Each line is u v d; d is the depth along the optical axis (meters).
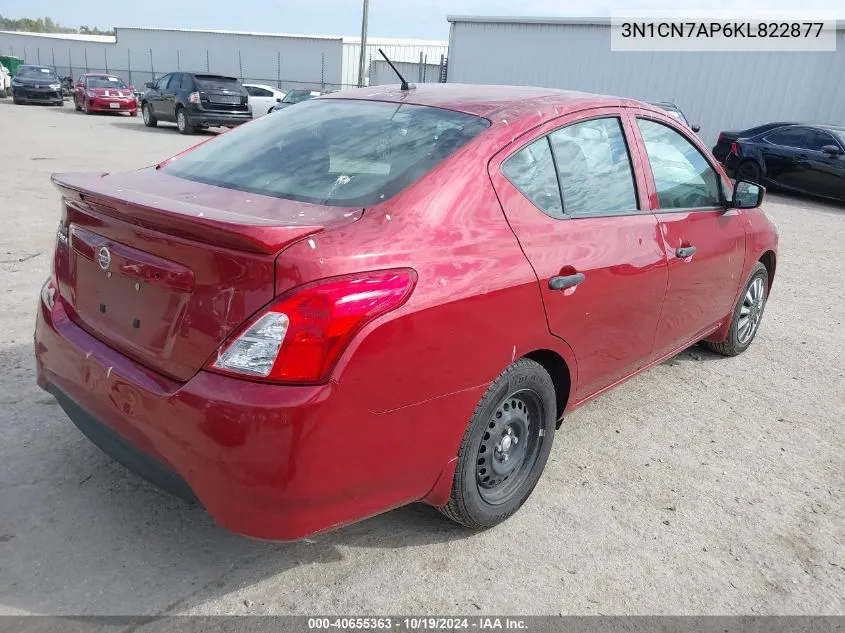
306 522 2.05
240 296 1.96
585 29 20.44
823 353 5.16
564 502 3.02
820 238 9.80
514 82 22.00
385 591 2.41
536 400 2.78
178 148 14.74
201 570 2.43
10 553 2.41
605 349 3.09
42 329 2.61
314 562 2.53
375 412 2.09
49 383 2.60
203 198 2.40
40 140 14.34
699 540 2.83
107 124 20.64
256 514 1.99
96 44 49.19
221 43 43.88
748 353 5.05
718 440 3.70
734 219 4.11
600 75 20.62
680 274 3.51
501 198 2.54
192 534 2.61
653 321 3.41
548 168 2.79
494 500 2.73
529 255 2.55
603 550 2.72
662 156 3.53
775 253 4.80
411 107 2.91
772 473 3.40
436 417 2.29
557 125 2.88
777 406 4.18
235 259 1.95
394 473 2.23
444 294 2.21
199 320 2.03
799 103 17.95
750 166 14.24
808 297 6.71
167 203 2.13
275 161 2.70
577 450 3.48
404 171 2.43
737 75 18.66
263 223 1.95
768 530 2.94
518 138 2.68
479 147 2.55
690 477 3.31
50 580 2.31
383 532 2.72
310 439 1.95
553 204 2.79
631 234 3.11
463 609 2.36
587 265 2.80
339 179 2.46
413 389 2.18
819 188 13.06
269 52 42.47
